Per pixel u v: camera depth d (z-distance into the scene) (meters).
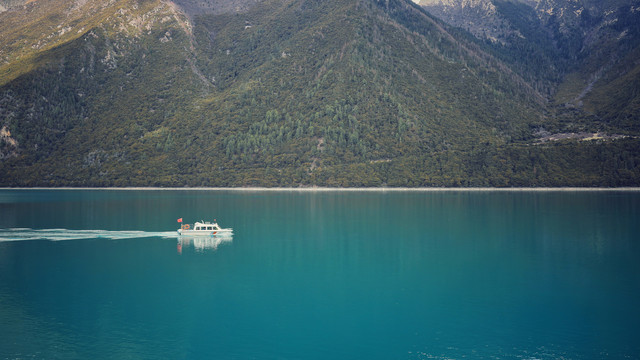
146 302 61.03
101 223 124.06
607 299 61.88
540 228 116.25
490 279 71.19
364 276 72.81
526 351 47.09
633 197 199.75
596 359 45.31
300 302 61.06
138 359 45.44
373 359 45.62
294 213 146.62
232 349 47.78
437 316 56.12
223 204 174.00
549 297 62.81
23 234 107.62
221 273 74.56
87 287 67.38
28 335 50.62
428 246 95.06
